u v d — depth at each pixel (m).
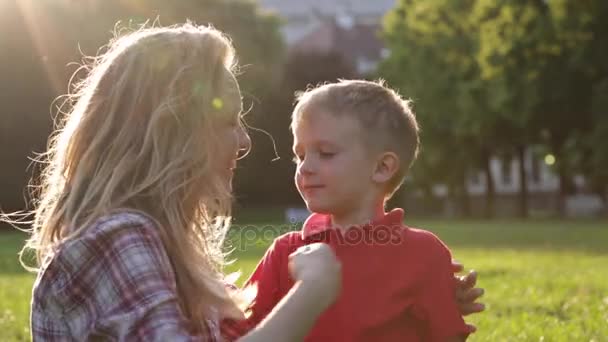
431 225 38.00
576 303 8.02
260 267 3.30
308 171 3.18
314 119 3.17
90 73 2.61
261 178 52.78
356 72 64.75
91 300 2.20
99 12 39.78
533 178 70.06
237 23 50.47
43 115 39.16
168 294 2.15
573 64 33.25
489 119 41.62
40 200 2.68
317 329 3.09
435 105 45.56
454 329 3.11
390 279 3.10
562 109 37.78
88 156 2.41
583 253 18.69
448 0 42.78
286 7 104.00
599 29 32.62
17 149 39.66
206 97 2.44
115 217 2.25
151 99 2.41
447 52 42.81
